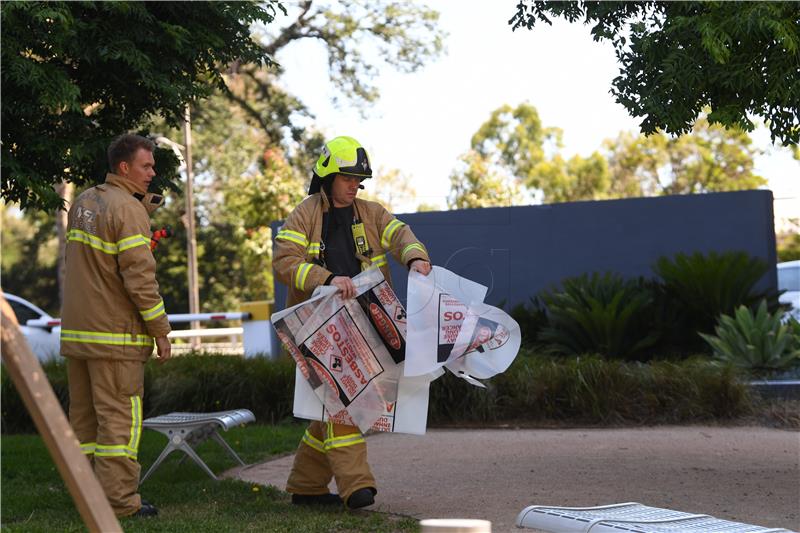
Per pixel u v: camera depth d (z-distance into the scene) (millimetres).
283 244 5359
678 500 5859
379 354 5305
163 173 8484
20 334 2441
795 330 11711
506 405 10156
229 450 7414
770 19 5164
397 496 6043
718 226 14039
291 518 5250
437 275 5297
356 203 5574
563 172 55750
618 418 9898
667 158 47625
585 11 6031
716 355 11484
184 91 7922
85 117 7688
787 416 9680
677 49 5523
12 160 7242
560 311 12320
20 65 6863
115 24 7559
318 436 5648
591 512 3682
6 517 5461
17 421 10422
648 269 14297
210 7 7863
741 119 5598
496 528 4973
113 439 5250
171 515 5391
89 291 5289
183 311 42188
